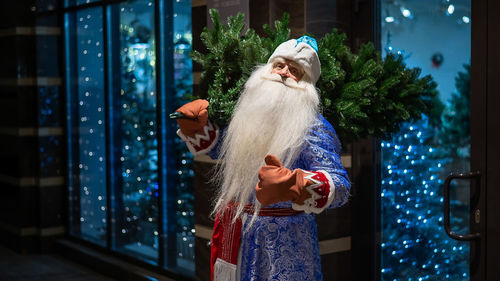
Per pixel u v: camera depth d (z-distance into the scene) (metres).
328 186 1.97
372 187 3.24
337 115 2.46
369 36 3.18
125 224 4.86
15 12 5.50
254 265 2.21
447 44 2.82
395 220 3.14
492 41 2.54
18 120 5.59
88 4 5.04
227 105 2.39
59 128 5.63
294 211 2.24
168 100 4.27
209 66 2.62
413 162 3.02
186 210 4.21
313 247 2.28
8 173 5.83
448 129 2.83
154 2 4.29
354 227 3.32
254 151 2.17
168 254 4.40
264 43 2.63
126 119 4.73
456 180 2.80
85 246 5.37
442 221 2.89
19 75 5.54
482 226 2.62
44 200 5.62
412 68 2.99
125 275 4.66
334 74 2.43
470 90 2.70
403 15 3.02
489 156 2.58
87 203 5.38
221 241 2.33
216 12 2.59
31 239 5.69
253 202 2.24
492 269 2.59
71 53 5.43
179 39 4.12
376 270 3.25
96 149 5.18
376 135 2.71
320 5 3.13
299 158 2.18
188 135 2.42
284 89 2.19
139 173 4.66
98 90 5.08
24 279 4.84
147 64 4.46
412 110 2.71
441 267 2.91
